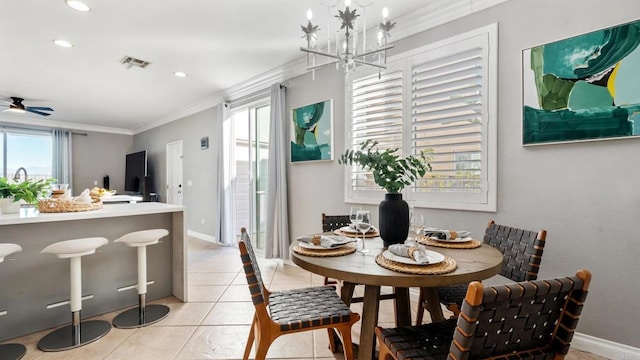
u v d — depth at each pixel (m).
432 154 2.67
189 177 6.16
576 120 1.96
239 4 2.56
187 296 2.84
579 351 1.98
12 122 6.85
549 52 2.07
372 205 3.13
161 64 3.84
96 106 5.91
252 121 4.77
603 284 1.92
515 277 1.78
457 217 2.56
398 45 2.91
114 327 2.33
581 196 1.98
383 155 1.80
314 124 3.67
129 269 2.74
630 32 1.79
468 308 0.83
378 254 1.62
